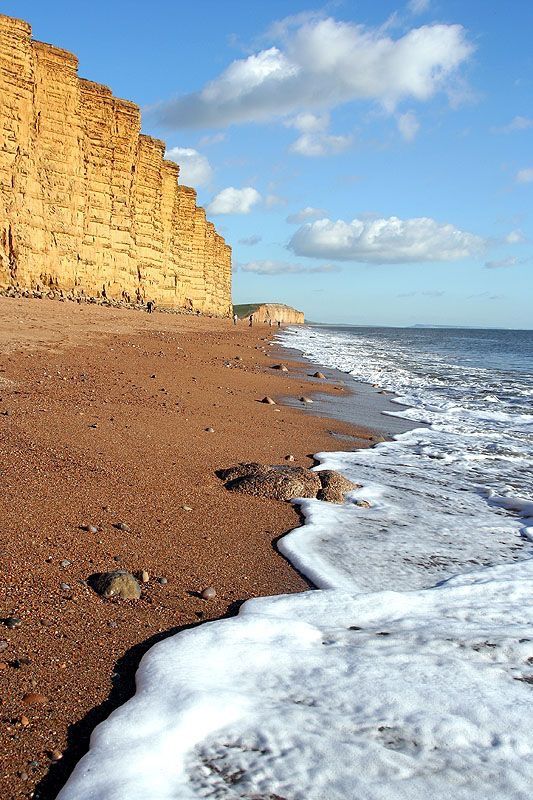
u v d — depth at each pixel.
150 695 3.96
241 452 11.26
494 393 25.69
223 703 3.93
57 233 46.22
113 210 55.47
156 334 32.50
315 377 27.53
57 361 17.86
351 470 11.23
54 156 46.06
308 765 3.46
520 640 5.06
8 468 7.98
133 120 55.97
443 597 5.92
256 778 3.34
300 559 6.70
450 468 11.91
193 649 4.58
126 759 3.38
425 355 57.41
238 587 5.95
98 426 11.07
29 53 42.03
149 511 7.52
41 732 3.63
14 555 5.68
